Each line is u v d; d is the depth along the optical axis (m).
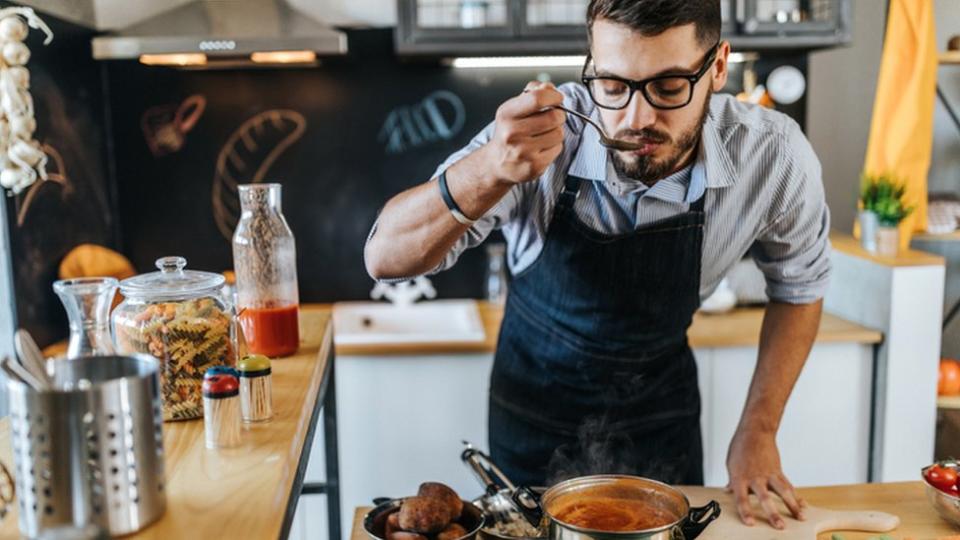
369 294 3.27
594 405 1.81
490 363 2.77
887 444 2.79
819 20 2.85
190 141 3.13
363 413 2.77
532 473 1.88
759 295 3.08
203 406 1.14
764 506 1.42
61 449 0.81
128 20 2.97
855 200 3.32
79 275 2.66
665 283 1.70
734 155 1.63
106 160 3.06
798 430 2.84
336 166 3.20
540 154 1.20
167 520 0.89
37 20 1.39
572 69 3.18
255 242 1.50
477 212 1.32
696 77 1.27
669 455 1.88
